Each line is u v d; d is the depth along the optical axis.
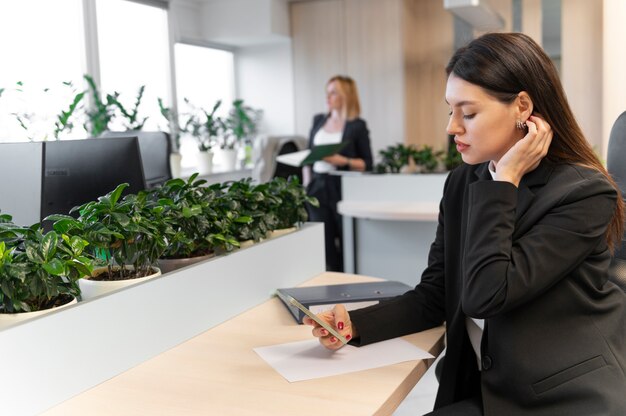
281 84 6.79
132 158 1.94
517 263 1.19
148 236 1.38
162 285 1.38
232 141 6.66
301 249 1.97
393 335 1.47
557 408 1.18
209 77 6.71
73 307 1.17
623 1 3.86
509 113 1.26
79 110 4.74
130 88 5.51
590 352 1.19
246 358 1.34
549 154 1.31
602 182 1.23
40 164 1.74
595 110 5.61
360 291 1.73
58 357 1.14
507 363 1.24
